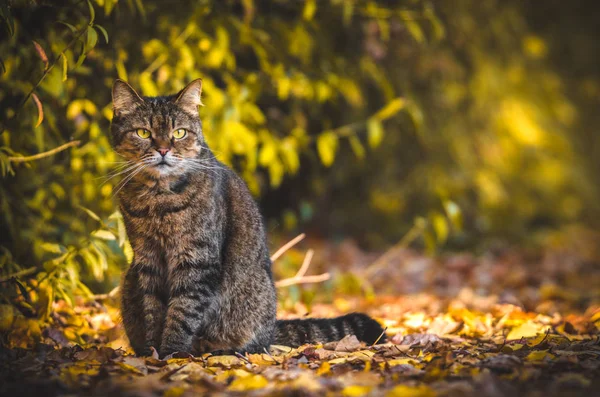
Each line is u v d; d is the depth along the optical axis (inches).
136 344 256.7
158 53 346.3
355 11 458.6
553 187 694.5
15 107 303.9
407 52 570.6
